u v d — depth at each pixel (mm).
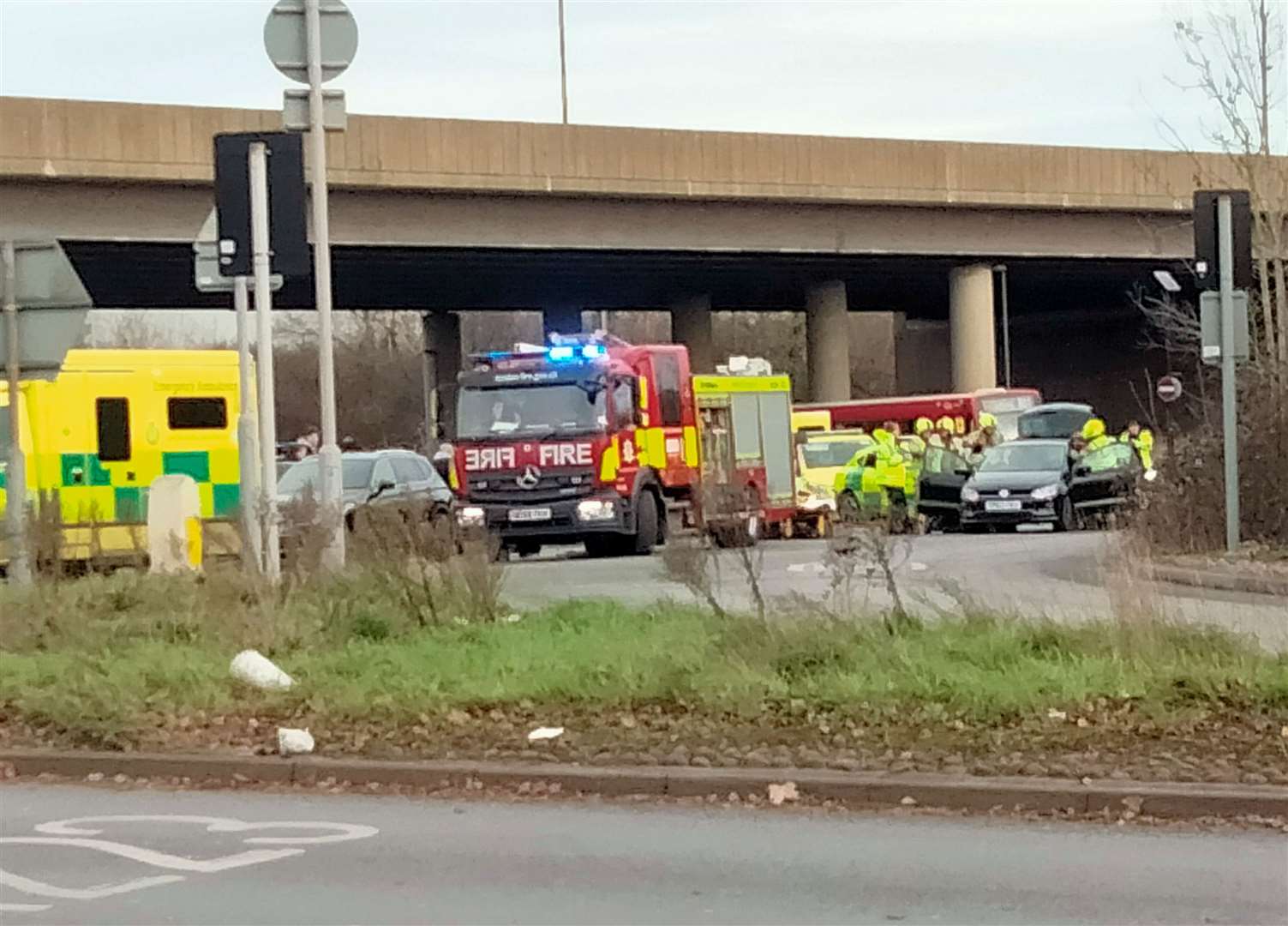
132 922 6863
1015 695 10141
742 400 29938
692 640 11820
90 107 35219
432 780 9359
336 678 11492
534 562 25094
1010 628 11633
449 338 65188
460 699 10820
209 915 6957
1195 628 11523
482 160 39562
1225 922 6680
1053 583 18812
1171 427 28125
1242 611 14352
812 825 8398
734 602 14133
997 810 8531
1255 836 8000
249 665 11523
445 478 34750
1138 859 7625
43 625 13008
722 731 9914
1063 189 47094
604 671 11148
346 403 84500
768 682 10695
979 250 47594
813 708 10289
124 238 36531
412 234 39875
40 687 11195
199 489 22484
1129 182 47750
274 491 16344
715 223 43625
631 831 8336
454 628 13352
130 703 10594
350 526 14891
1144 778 8648
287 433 82125
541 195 40719
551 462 25125
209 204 37031
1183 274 53562
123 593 14219
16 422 14500
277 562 14117
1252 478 21344
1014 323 74938
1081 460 32938
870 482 33719
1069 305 68938
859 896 7137
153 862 7871
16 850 8125
